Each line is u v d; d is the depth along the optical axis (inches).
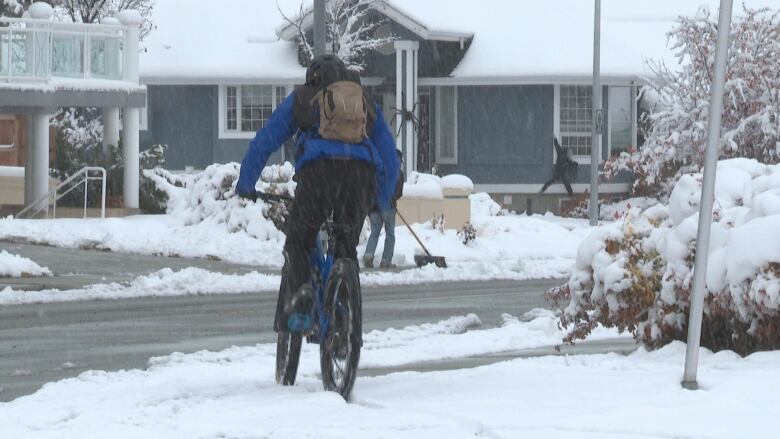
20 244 3366.1
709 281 1280.8
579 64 5492.1
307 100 1168.8
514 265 3142.2
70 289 2514.8
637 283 1343.5
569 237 3882.9
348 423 999.0
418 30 5462.6
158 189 4384.8
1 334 1881.2
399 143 5438.0
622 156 4284.0
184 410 1088.8
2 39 3917.3
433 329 1899.6
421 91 5728.3
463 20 5743.1
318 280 1195.9
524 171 5575.8
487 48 5644.7
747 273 1237.7
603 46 5629.9
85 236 3395.7
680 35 4121.6
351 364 1130.0
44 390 1274.6
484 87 5615.2
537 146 5556.1
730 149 3917.3
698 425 959.0
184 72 5698.8
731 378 1115.9
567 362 1309.1
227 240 3444.9
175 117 5812.0
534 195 5556.1
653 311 1354.6
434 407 1066.1
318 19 2829.7
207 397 1178.0
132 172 4244.6
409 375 1269.7
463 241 3646.7
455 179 3836.1
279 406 1088.8
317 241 1206.9
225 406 1104.2
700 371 1163.9
